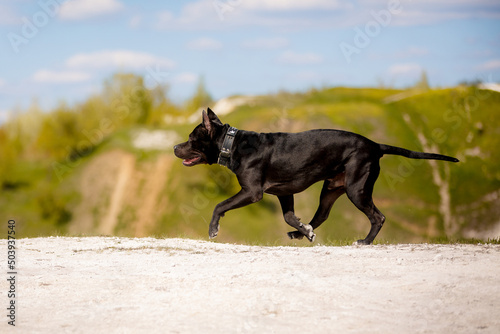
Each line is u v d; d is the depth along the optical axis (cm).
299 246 981
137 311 542
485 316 506
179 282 646
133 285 643
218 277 659
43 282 662
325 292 589
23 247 941
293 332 477
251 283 627
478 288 586
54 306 566
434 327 481
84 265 770
